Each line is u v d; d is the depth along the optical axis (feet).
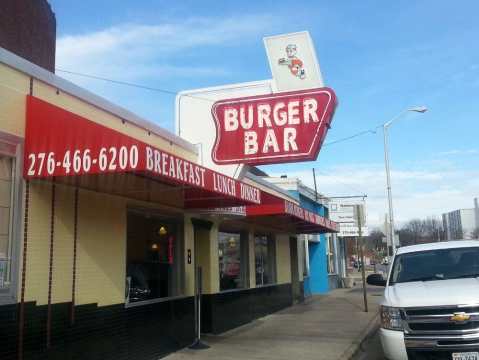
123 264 31.17
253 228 57.06
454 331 22.59
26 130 24.38
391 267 29.58
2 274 22.82
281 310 64.34
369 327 48.06
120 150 22.27
